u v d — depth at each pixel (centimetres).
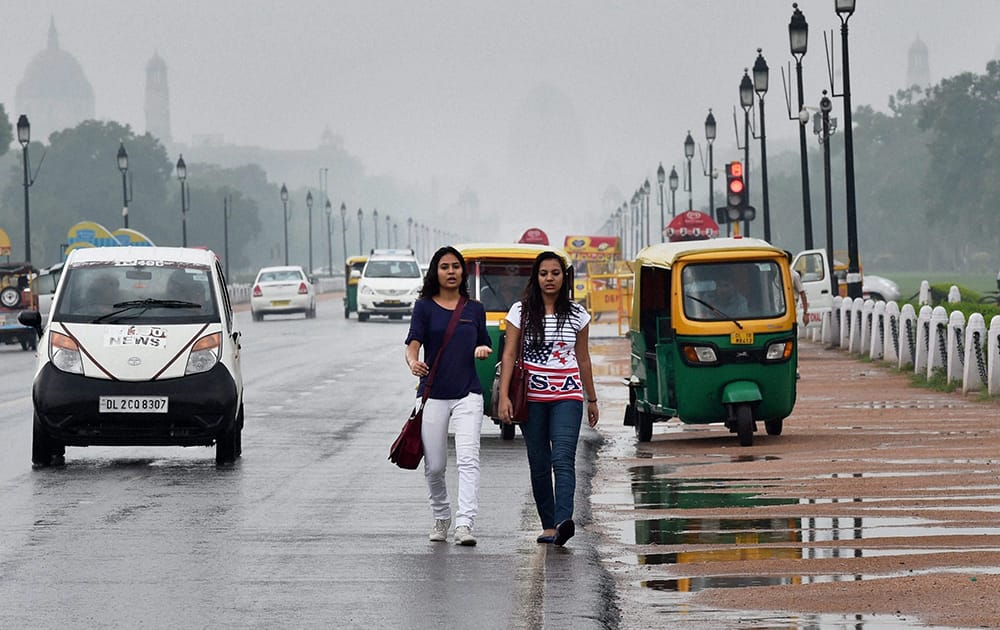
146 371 4075
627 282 11856
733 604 2269
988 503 3169
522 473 4031
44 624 2192
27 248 15525
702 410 4603
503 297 5009
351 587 2459
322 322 15362
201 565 2655
